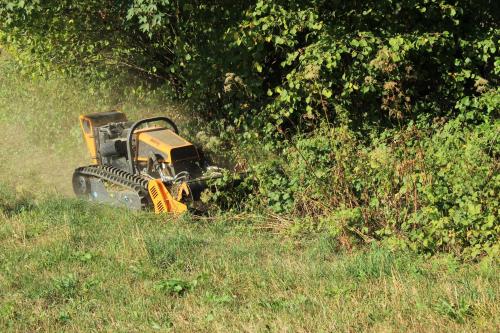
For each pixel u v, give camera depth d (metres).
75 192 16.06
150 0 14.31
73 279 9.88
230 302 8.82
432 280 9.08
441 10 15.19
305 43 16.12
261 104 16.30
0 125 21.56
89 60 17.94
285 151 13.49
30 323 8.54
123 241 11.25
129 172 14.75
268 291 9.20
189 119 18.17
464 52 14.97
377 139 13.71
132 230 11.93
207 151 16.31
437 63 15.74
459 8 14.72
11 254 11.22
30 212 13.57
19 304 9.16
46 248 11.42
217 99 17.53
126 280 9.86
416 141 12.49
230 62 15.92
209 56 16.11
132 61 18.09
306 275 9.63
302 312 8.12
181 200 13.26
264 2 14.95
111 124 15.41
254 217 12.91
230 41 15.51
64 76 18.77
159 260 10.63
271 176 13.19
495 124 12.62
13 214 13.52
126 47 17.42
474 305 7.76
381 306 8.15
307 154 12.91
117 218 13.13
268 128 14.95
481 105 14.19
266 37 14.82
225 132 16.42
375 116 15.30
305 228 12.06
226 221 12.95
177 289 9.27
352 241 11.20
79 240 11.91
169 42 17.22
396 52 14.05
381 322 7.66
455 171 10.78
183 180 13.67
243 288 9.39
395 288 8.54
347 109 15.32
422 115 14.84
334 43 14.25
